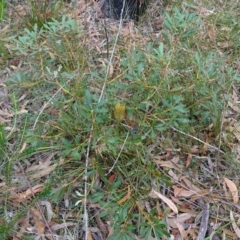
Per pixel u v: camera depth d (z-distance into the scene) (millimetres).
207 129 1050
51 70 1141
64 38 1134
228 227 912
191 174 983
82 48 1192
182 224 905
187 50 1110
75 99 991
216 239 894
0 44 1214
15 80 1025
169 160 994
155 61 1057
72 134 957
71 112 979
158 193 886
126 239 807
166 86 1001
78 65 1108
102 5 1389
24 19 1293
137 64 1043
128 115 971
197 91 1011
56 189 886
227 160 1005
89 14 1384
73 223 895
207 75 994
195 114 1026
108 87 1042
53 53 1153
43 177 955
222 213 925
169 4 1420
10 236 860
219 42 1295
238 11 1437
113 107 976
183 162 1002
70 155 966
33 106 1092
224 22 1361
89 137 923
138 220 871
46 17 1288
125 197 879
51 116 1013
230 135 1042
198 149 1021
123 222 865
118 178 910
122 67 1116
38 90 1097
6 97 1119
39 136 906
